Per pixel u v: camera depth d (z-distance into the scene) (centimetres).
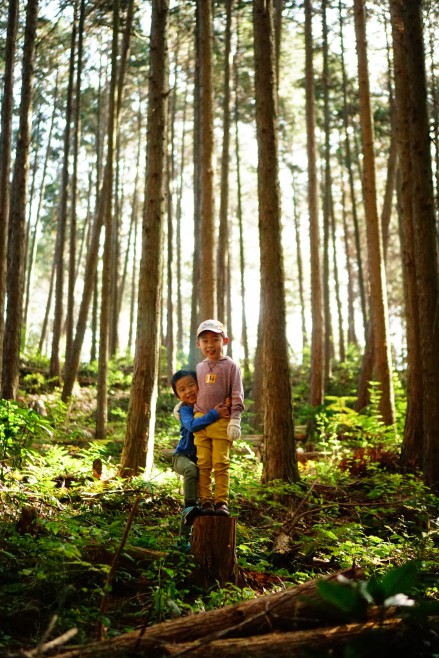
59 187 3272
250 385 2148
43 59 2202
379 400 1290
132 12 1580
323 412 1285
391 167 1939
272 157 904
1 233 1065
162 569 446
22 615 385
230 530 476
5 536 510
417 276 912
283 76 2519
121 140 3066
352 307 3170
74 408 1625
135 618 404
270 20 941
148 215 923
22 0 1602
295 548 599
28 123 1171
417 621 318
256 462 1066
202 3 1368
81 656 309
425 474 888
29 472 730
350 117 2469
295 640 322
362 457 980
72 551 423
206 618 348
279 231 892
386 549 595
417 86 898
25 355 2159
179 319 2942
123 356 2597
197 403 527
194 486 511
